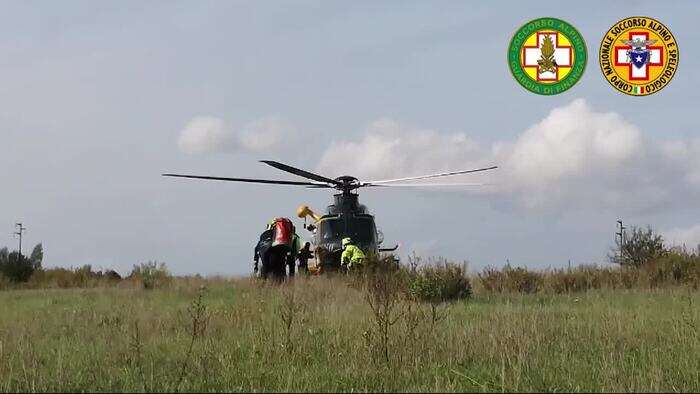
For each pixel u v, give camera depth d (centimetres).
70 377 788
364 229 2595
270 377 773
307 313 1295
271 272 2275
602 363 812
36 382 758
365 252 2528
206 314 1288
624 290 1909
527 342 913
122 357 902
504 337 934
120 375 794
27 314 1467
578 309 1419
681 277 2067
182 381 758
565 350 895
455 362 841
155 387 727
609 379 717
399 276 1741
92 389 728
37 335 1136
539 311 1280
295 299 1589
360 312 1294
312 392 702
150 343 1011
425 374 780
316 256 2566
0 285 3195
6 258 3431
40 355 921
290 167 2534
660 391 680
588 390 696
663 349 896
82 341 1044
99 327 1212
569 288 2003
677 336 973
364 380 754
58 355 879
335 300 1553
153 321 1246
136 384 741
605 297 1714
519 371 739
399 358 836
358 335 991
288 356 884
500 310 1380
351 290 1820
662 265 2109
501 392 691
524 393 685
